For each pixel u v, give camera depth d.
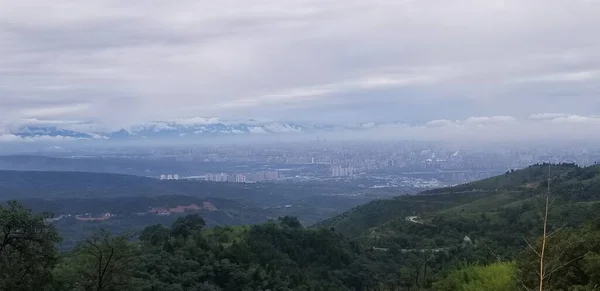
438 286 40.03
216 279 54.28
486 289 33.22
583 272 22.91
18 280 27.14
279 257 64.69
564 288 22.69
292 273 60.38
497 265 36.12
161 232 66.12
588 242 23.52
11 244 26.92
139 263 45.12
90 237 32.69
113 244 32.09
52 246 28.53
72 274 31.95
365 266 67.69
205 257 56.22
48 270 30.30
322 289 57.94
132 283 33.72
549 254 16.64
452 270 45.09
